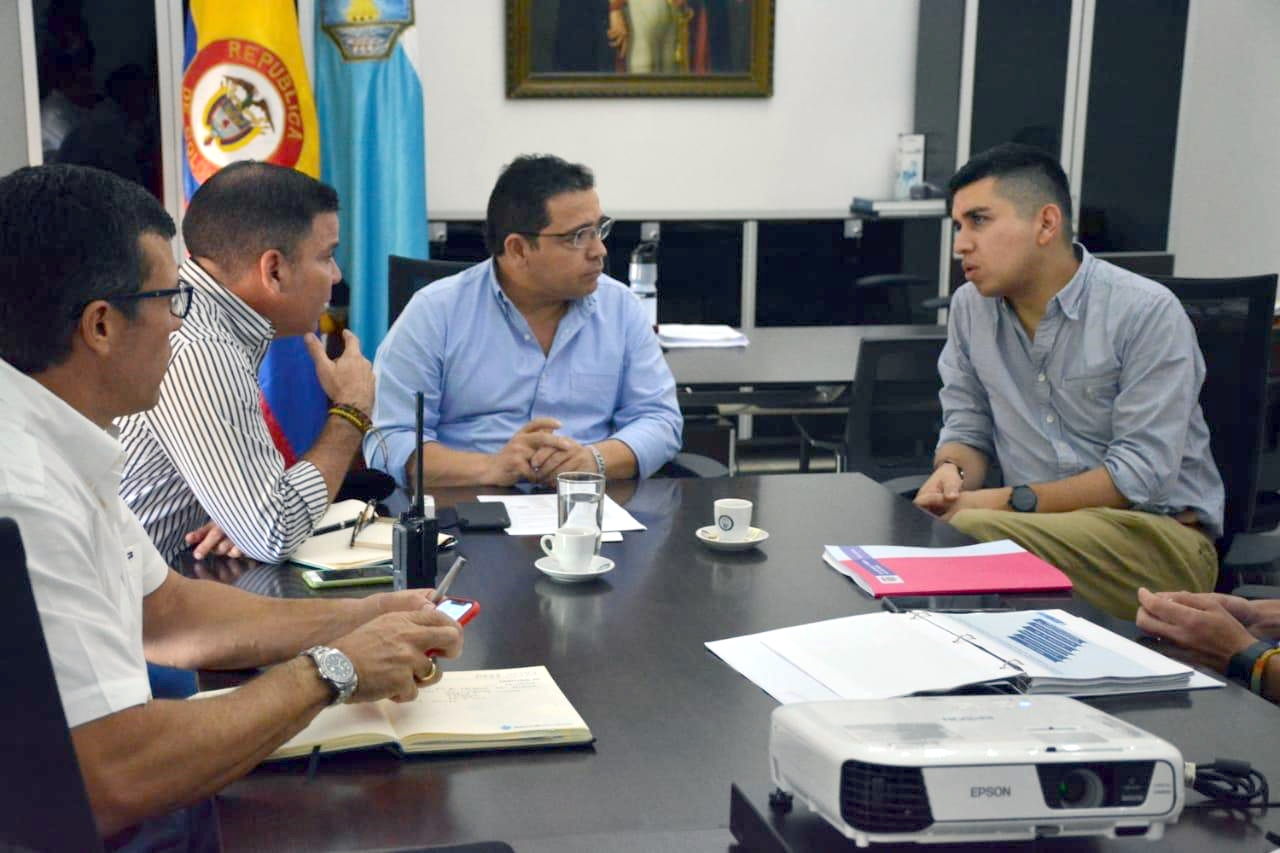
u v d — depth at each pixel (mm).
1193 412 2488
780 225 5066
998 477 2824
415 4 4328
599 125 5207
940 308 4836
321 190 2080
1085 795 910
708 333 3766
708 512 2174
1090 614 1664
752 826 1021
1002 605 1682
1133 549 2330
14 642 909
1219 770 1123
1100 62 4918
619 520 2096
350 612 1509
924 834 897
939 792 890
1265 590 2113
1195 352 2473
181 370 1867
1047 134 4938
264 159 4027
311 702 1214
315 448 2064
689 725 1293
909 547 1943
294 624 1491
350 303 4391
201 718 1145
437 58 5047
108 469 1237
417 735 1219
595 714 1321
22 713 917
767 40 5176
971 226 2549
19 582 909
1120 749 911
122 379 1258
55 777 934
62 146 4457
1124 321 2492
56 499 1120
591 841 1062
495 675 1397
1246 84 5789
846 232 5094
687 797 1143
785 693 1361
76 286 1189
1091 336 2520
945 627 1535
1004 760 897
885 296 5180
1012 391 2641
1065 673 1375
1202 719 1304
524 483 2414
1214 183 5867
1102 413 2555
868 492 2338
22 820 928
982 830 902
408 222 4301
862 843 905
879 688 1355
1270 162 5883
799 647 1484
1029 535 2289
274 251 2008
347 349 2186
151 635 1508
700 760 1215
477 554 1898
